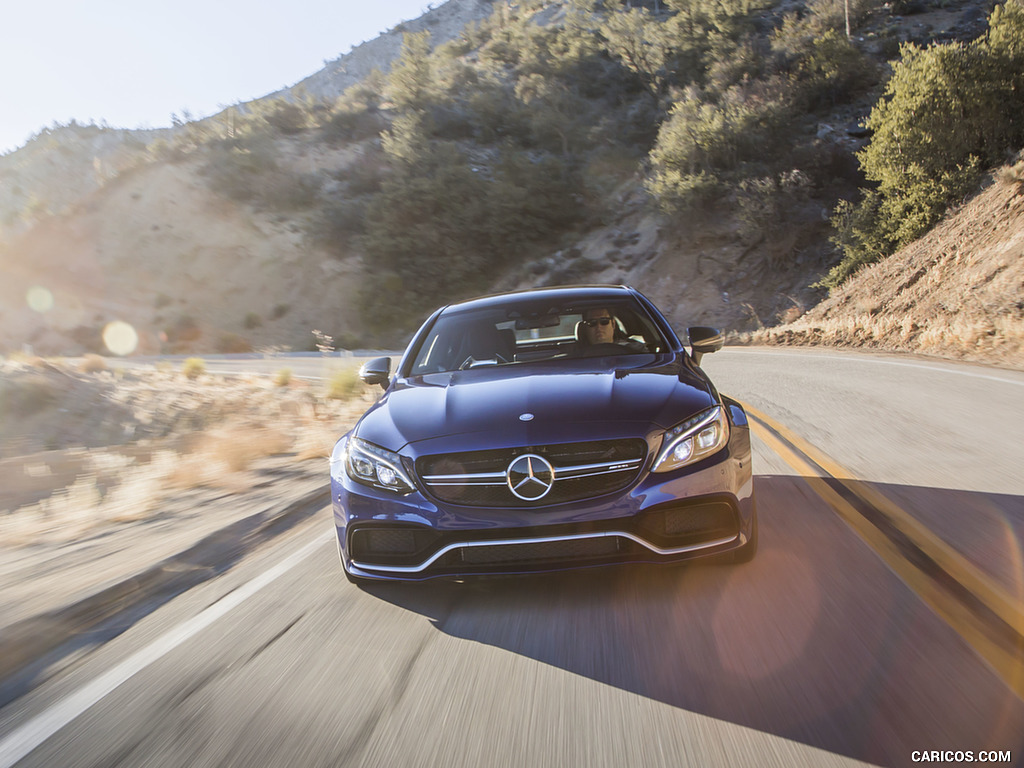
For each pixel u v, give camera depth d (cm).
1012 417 812
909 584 363
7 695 321
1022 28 3212
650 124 7869
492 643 332
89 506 722
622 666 301
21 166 11794
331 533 543
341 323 6450
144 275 7144
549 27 13162
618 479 361
